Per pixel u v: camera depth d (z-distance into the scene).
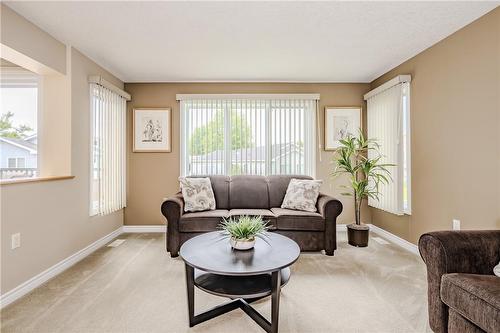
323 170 4.23
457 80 2.57
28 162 3.12
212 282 1.79
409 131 3.30
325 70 3.70
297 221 3.09
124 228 4.14
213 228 3.06
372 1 2.10
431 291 1.58
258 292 1.65
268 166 4.16
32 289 2.26
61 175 2.85
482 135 2.32
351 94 4.25
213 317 1.83
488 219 2.27
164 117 4.16
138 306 1.99
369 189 3.66
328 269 2.68
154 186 4.16
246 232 1.97
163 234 4.00
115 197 3.74
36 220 2.35
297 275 2.54
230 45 2.89
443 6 2.17
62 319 1.82
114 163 3.71
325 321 1.81
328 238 3.08
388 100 3.57
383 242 3.59
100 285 2.33
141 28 2.52
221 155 4.15
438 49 2.81
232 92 4.19
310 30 2.56
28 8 2.19
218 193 3.66
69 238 2.80
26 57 2.37
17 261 2.14
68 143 2.84
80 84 3.03
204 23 2.43
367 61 3.37
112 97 3.66
